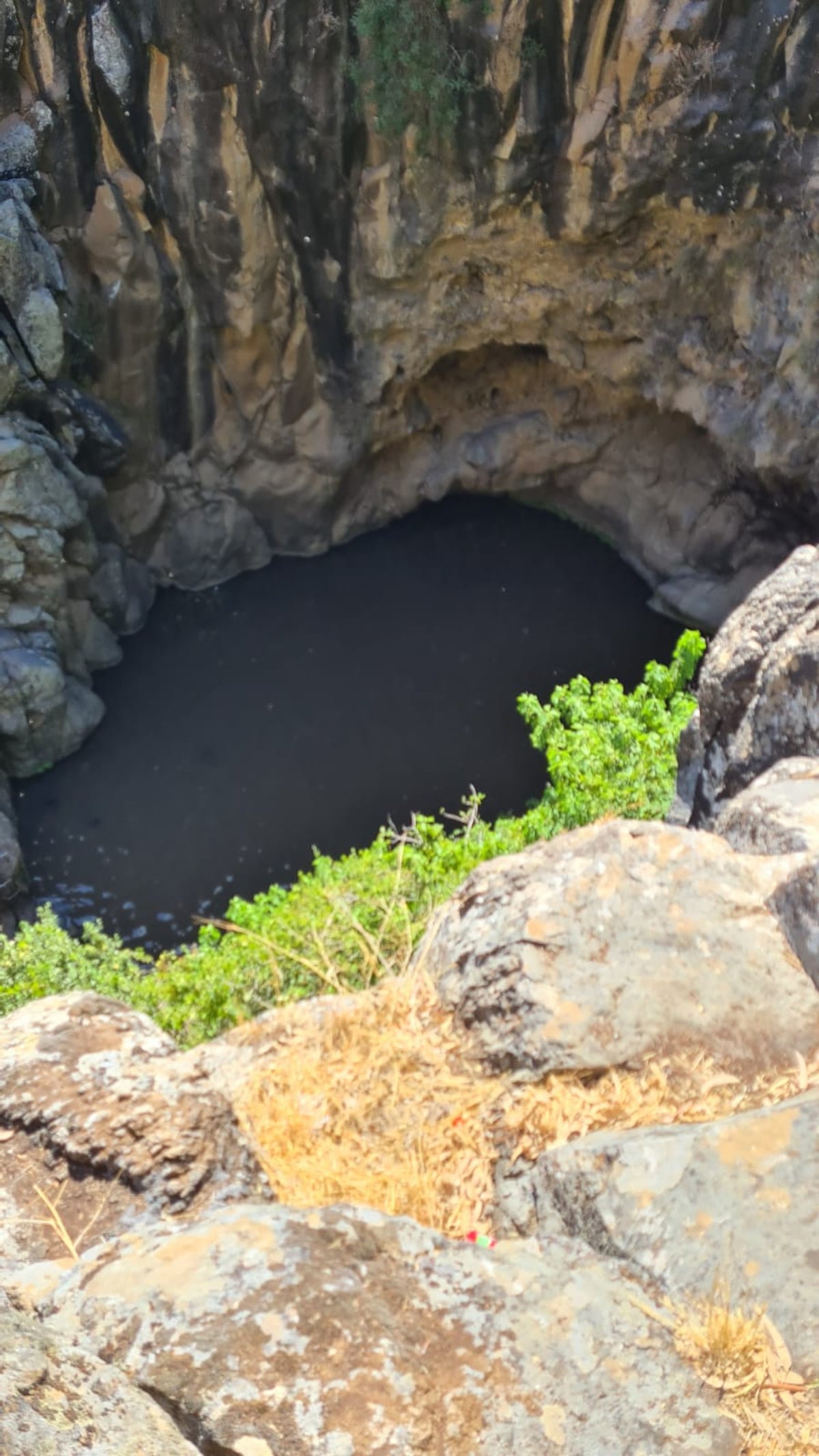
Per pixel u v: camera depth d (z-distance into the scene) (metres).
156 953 20.39
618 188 21.31
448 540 27.25
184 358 23.91
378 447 26.42
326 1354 3.17
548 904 5.05
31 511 21.58
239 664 24.78
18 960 13.52
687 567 25.56
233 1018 8.84
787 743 6.53
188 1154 4.13
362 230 22.69
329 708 24.02
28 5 20.30
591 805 11.48
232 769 22.98
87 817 22.20
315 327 24.06
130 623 24.97
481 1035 4.87
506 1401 3.13
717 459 24.94
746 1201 3.69
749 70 19.47
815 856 5.14
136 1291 3.29
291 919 9.30
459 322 24.39
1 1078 4.34
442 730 23.61
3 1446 2.41
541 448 26.80
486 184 21.83
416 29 20.03
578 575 26.47
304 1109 4.76
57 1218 3.97
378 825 22.09
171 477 25.17
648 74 19.94
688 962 4.82
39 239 21.64
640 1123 4.41
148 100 21.25
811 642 6.40
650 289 23.02
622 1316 3.36
